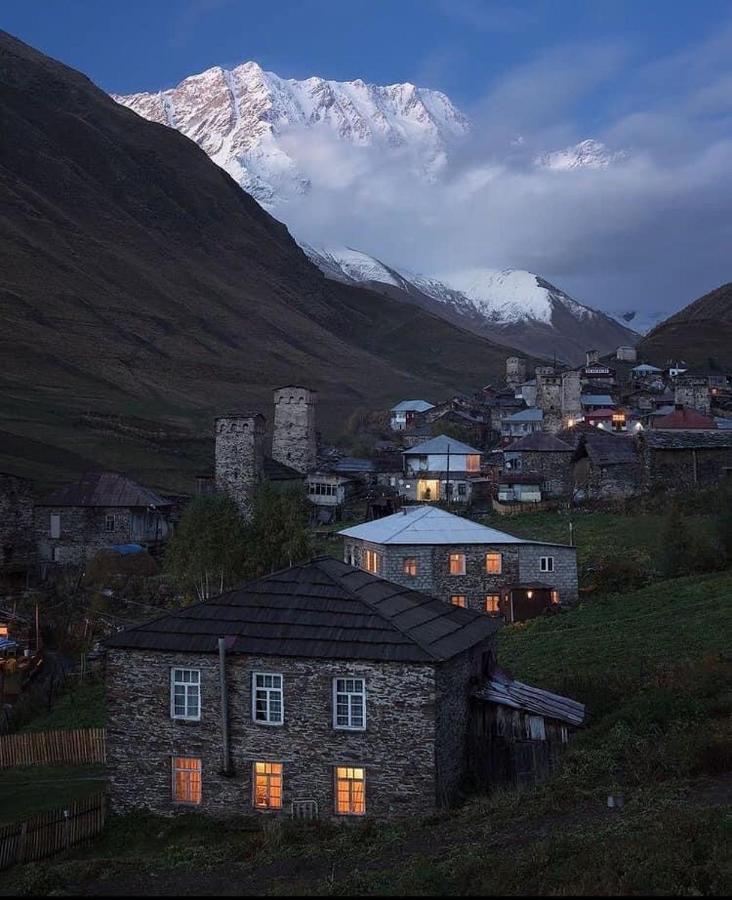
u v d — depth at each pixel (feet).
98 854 98.07
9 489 281.54
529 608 203.10
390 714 101.30
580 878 66.74
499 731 110.01
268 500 244.63
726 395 563.89
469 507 329.93
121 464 447.01
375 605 109.60
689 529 230.48
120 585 252.21
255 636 106.42
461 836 87.25
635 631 165.48
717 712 110.83
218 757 105.40
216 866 87.30
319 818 101.50
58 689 183.11
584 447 317.83
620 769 98.43
